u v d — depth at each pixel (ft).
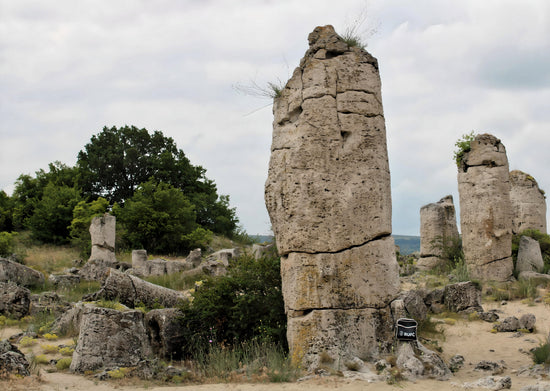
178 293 46.26
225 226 140.26
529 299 48.16
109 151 146.92
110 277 43.32
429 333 37.09
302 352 27.45
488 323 40.88
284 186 29.14
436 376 25.22
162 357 32.35
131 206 116.67
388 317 28.81
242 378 25.63
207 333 32.83
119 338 29.01
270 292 33.68
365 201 29.19
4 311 43.37
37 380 24.85
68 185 140.15
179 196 123.54
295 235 28.48
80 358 28.09
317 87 29.58
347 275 28.43
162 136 155.53
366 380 24.36
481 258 57.98
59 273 75.46
